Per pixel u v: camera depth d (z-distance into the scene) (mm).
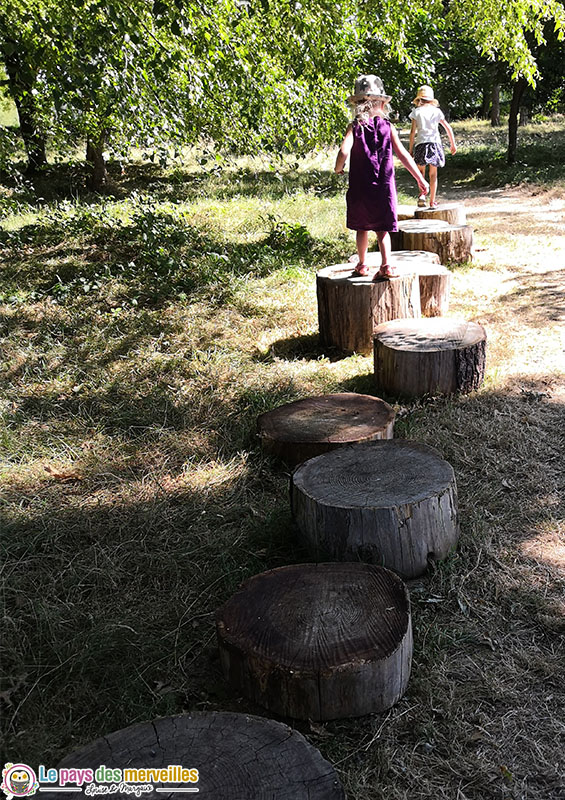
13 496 4070
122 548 3574
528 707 2576
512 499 3873
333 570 2891
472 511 3721
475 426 4586
